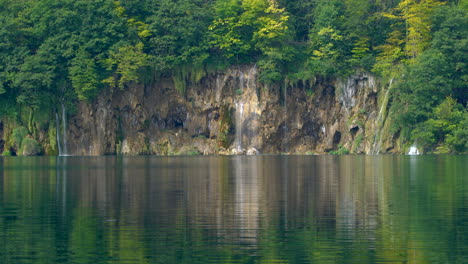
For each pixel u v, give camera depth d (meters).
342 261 33.94
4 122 145.75
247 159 125.38
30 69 143.38
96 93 147.25
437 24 149.25
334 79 152.38
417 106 138.50
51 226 42.66
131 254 35.38
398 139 143.00
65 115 148.38
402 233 40.22
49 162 113.38
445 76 139.75
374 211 48.12
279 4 161.50
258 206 50.84
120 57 147.00
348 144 149.50
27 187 64.69
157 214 47.19
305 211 48.28
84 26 148.25
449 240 38.25
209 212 47.97
